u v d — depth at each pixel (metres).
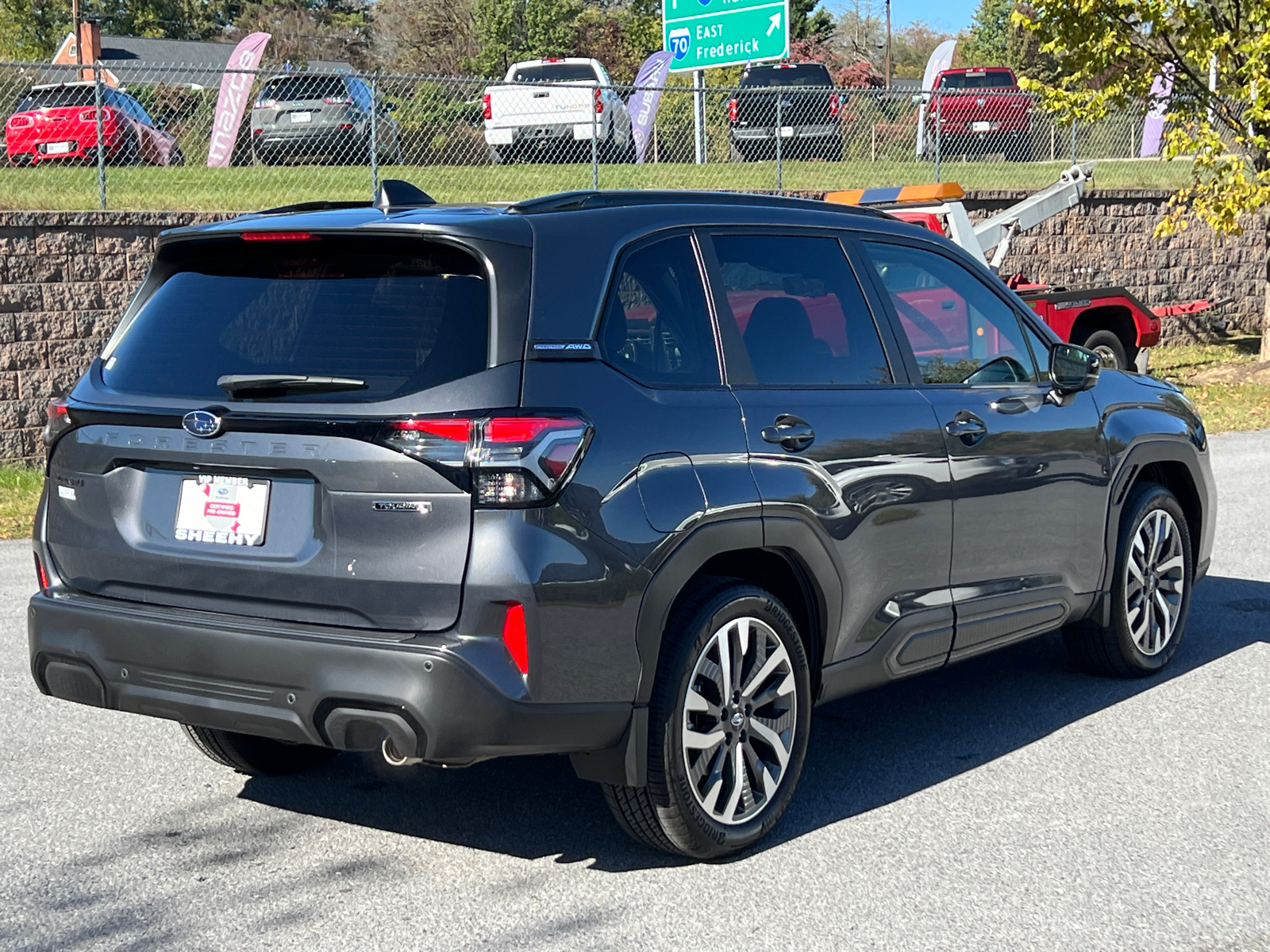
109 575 3.92
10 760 4.91
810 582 4.29
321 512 3.59
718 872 3.94
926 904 3.71
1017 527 5.02
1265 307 18.12
